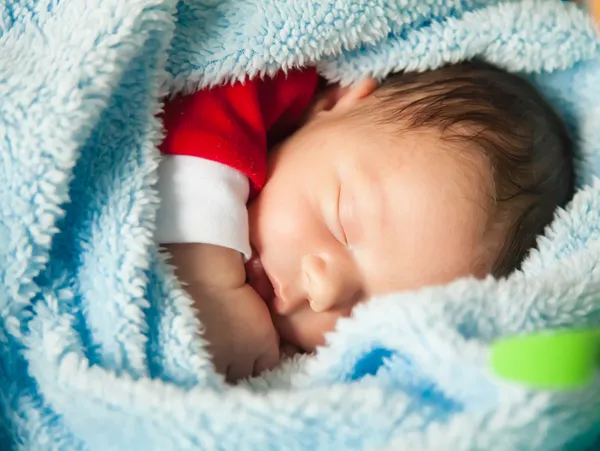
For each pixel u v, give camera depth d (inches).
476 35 35.2
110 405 22.6
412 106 33.2
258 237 31.5
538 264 30.4
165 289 26.6
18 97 24.8
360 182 30.7
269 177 32.4
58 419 23.8
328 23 32.6
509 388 19.5
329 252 30.5
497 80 34.9
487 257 31.2
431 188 30.4
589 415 20.4
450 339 21.1
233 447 21.5
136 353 24.9
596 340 17.8
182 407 21.9
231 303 29.0
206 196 28.9
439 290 23.3
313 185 31.4
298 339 31.8
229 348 29.0
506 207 31.5
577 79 36.9
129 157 27.1
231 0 31.4
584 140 36.2
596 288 25.0
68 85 24.9
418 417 20.7
